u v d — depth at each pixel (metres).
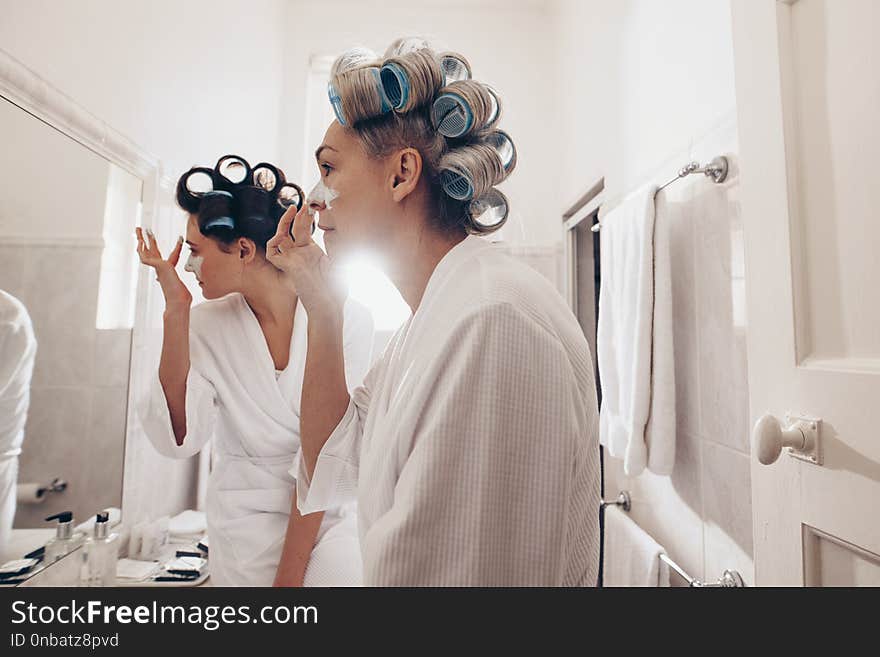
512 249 2.42
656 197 1.11
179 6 1.49
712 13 1.02
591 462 0.48
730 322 0.96
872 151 0.53
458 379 0.40
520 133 2.53
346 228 0.56
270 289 0.96
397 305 2.37
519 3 2.55
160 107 1.39
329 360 0.76
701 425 1.07
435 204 0.55
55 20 0.97
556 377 0.42
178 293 0.92
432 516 0.38
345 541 0.95
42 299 0.97
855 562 0.53
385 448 0.46
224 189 0.95
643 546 1.17
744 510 0.91
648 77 1.36
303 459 0.80
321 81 2.57
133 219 1.28
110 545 1.08
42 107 0.94
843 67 0.57
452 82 0.57
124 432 1.28
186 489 1.70
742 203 0.72
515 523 0.40
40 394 0.98
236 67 1.91
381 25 2.52
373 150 0.54
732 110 0.95
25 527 0.94
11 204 0.88
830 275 0.58
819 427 0.57
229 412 0.96
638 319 1.11
